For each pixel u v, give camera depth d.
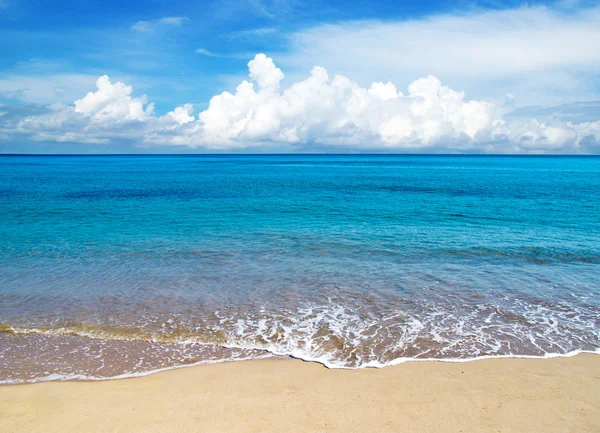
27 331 10.37
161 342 9.84
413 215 29.77
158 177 77.75
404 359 9.00
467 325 10.83
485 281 14.41
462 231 23.47
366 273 15.38
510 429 6.43
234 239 21.34
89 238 21.53
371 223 26.28
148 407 7.05
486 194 45.22
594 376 8.20
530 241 20.72
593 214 30.02
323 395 7.45
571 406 7.09
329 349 9.50
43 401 7.26
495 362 8.84
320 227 24.83
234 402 7.20
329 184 61.34
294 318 11.27
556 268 16.06
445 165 161.12
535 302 12.46
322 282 14.33
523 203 36.84
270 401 7.24
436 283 14.21
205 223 26.23
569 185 57.81
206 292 13.32
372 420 6.64
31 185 55.88
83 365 8.67
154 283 14.21
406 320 11.15
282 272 15.53
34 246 19.67
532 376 8.19
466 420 6.66
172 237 21.84
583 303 12.38
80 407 7.05
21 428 6.45
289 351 9.41
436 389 7.66
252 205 35.44
